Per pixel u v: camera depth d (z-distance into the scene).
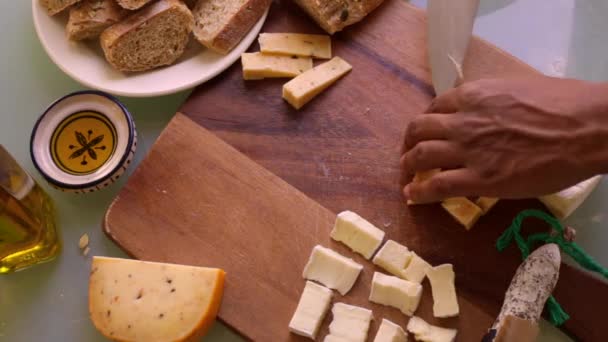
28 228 0.85
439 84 0.93
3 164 0.81
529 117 0.74
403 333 0.80
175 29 0.95
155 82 0.95
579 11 1.03
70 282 0.91
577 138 0.72
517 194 0.76
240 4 0.95
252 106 0.95
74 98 0.92
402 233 0.87
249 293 0.84
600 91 0.74
